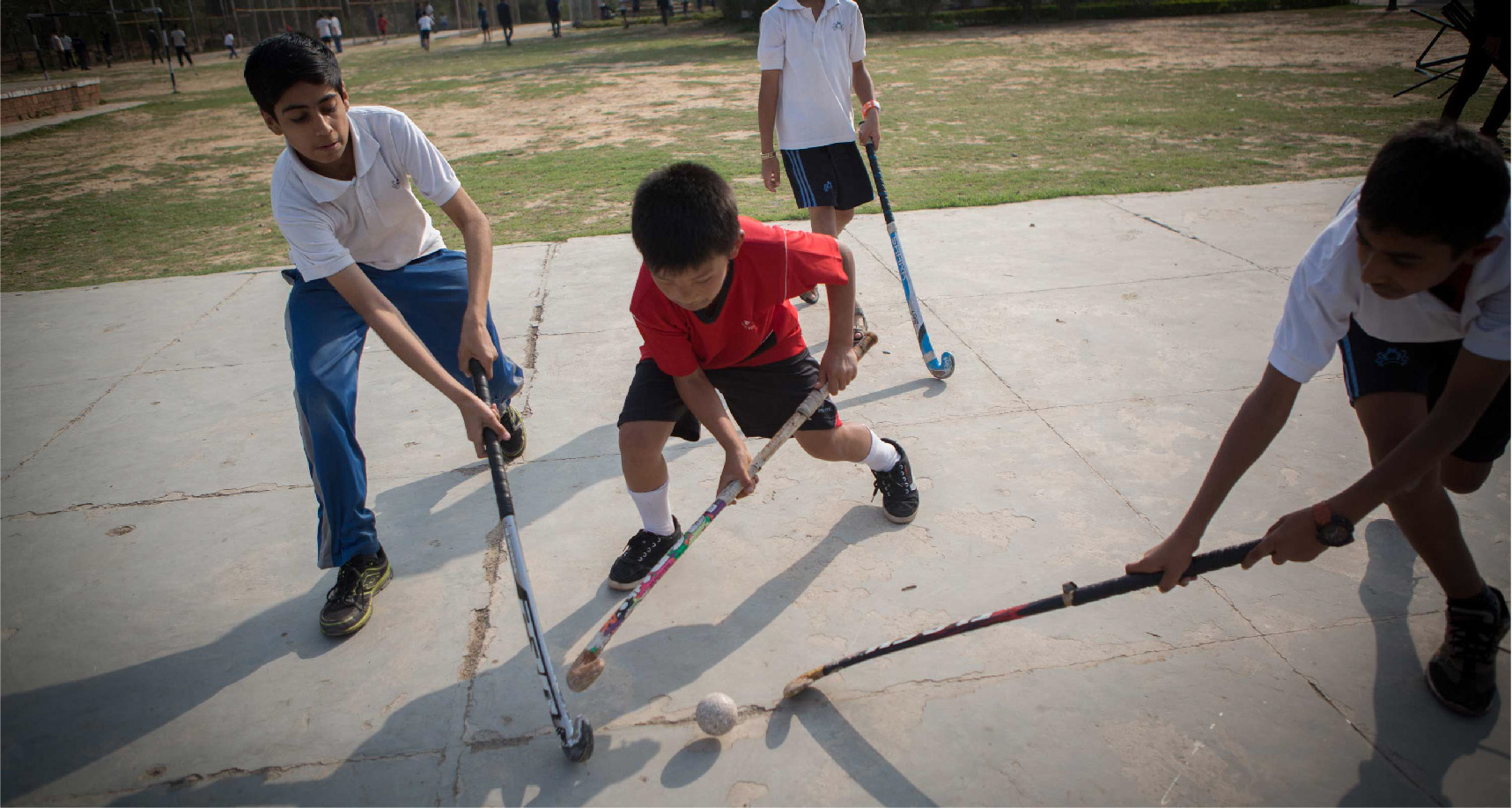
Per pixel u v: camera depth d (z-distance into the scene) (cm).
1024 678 223
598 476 328
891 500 288
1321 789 189
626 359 429
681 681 229
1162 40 1995
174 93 2158
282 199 257
